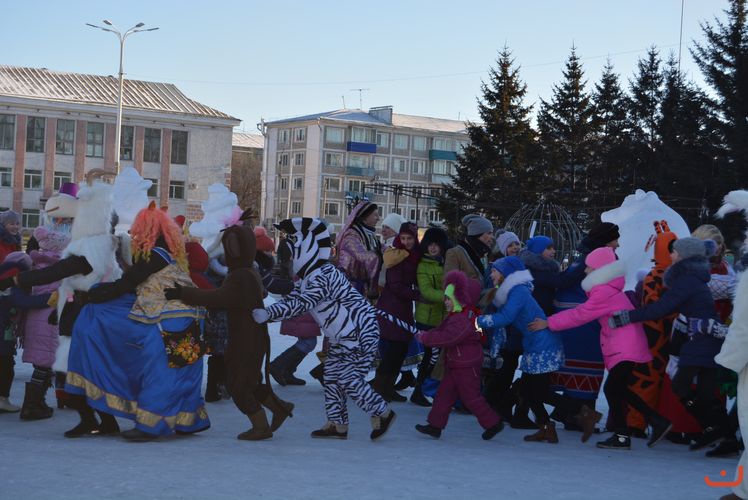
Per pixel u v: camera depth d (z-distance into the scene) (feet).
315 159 310.04
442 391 25.61
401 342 30.99
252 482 18.17
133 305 22.25
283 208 320.91
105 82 196.65
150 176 192.24
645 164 174.60
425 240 31.42
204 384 34.60
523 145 173.68
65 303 23.58
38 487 16.93
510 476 20.36
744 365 17.85
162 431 22.17
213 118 195.31
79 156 187.62
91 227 22.68
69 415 26.22
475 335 25.29
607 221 31.58
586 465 22.34
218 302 22.58
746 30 143.74
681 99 150.41
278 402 24.00
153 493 16.83
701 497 18.97
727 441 24.57
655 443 25.49
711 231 27.20
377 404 24.25
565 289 27.43
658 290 25.77
